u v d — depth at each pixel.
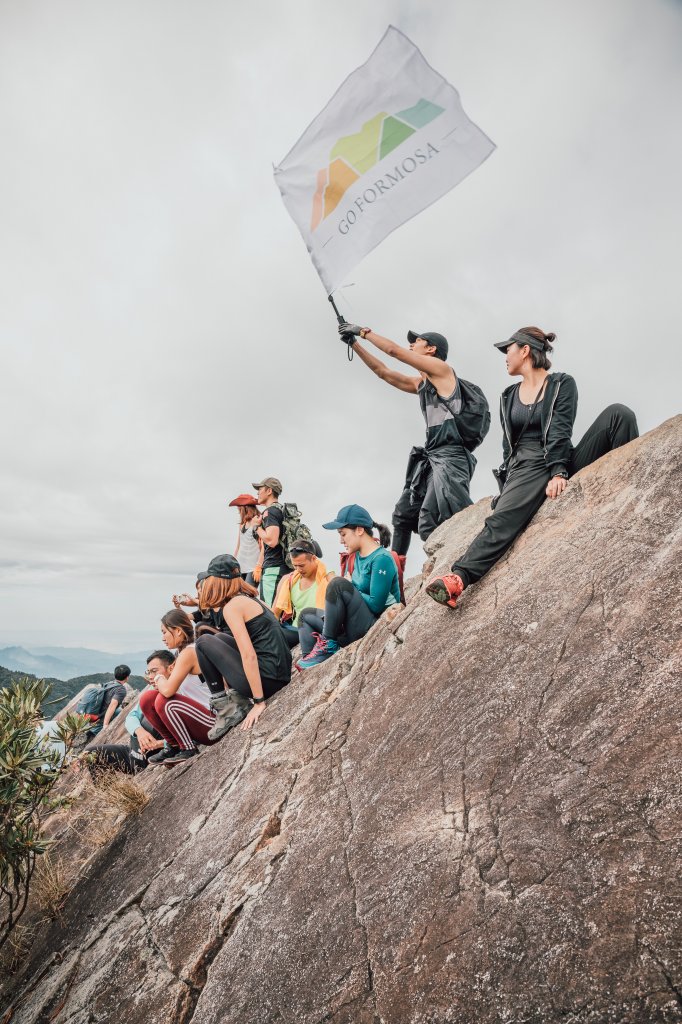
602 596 3.39
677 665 2.80
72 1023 3.69
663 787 2.45
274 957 3.11
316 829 3.72
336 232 5.38
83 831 5.67
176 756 5.77
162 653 6.85
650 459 3.79
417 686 4.05
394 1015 2.49
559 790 2.76
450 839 2.97
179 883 4.12
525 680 3.37
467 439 5.95
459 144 5.01
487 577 4.28
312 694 5.07
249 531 8.80
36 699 5.34
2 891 5.28
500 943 2.43
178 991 3.39
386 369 6.09
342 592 5.55
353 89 5.25
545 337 4.44
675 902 2.14
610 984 2.10
